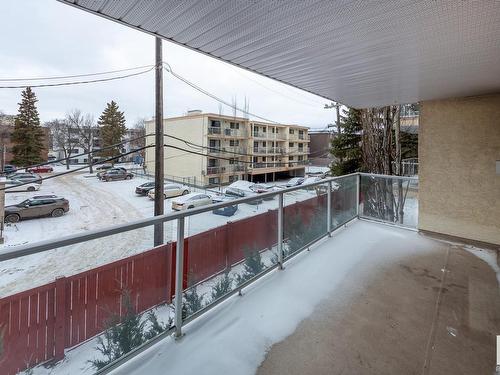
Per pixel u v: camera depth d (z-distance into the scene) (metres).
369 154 7.25
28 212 14.02
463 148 3.93
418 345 1.89
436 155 4.16
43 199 14.57
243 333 1.94
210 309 2.15
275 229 2.85
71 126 35.62
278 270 2.85
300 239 3.27
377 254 3.43
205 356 1.72
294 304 2.31
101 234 1.41
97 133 35.94
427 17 1.81
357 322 2.13
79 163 35.56
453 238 4.01
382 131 7.07
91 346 1.47
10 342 1.22
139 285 1.71
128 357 1.63
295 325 2.07
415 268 3.08
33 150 27.70
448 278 2.85
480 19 1.82
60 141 35.66
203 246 2.08
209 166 26.38
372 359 1.76
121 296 1.61
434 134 4.18
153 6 1.72
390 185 4.56
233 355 1.74
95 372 1.48
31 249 1.17
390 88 3.56
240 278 2.44
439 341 1.93
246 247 2.49
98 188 22.06
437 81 3.20
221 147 27.14
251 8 1.74
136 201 18.17
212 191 21.28
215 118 26.45
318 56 2.54
